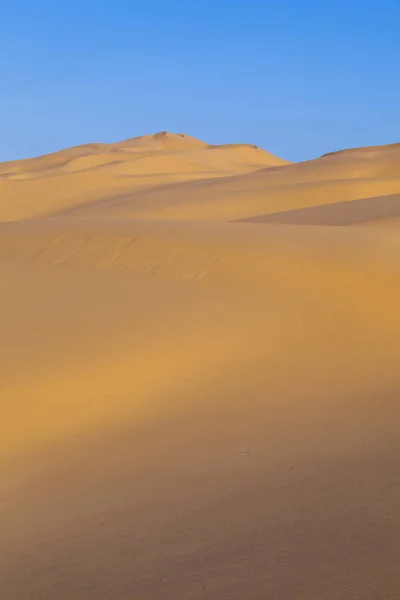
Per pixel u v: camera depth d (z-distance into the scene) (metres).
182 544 7.78
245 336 16.86
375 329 17.47
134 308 19.23
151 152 145.75
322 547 7.20
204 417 12.52
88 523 8.79
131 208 77.75
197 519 8.45
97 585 7.05
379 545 7.05
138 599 6.60
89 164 129.62
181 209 74.44
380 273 22.19
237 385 14.06
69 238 30.80
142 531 8.30
